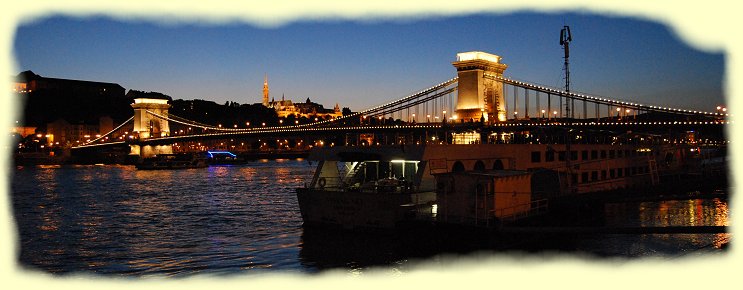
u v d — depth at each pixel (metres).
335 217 38.53
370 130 111.06
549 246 30.97
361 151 40.09
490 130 72.44
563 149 47.53
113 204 66.62
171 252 35.84
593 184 48.88
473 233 32.25
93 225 48.94
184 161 176.38
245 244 37.47
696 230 31.91
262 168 172.25
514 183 34.72
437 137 81.12
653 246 29.95
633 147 57.16
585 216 40.22
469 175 33.41
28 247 38.12
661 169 60.56
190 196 75.75
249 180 110.25
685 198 48.03
